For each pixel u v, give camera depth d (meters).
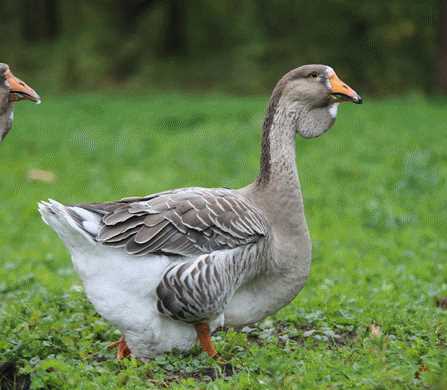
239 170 21.66
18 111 32.78
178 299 7.27
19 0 46.81
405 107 32.41
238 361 7.54
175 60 43.91
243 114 30.50
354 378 6.69
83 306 9.64
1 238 15.59
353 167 21.00
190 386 6.95
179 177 20.98
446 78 37.78
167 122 29.97
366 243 14.23
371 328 8.75
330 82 8.37
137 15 44.72
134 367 7.39
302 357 7.59
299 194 8.22
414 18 40.97
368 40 41.53
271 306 8.19
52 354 7.85
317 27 42.22
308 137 8.50
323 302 9.88
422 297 10.27
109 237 7.14
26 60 43.81
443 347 8.03
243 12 43.81
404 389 6.43
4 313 9.41
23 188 20.44
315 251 13.59
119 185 20.42
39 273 12.41
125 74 43.06
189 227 7.34
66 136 27.36
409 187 18.88
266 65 41.62
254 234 7.62
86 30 44.06
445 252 13.73
